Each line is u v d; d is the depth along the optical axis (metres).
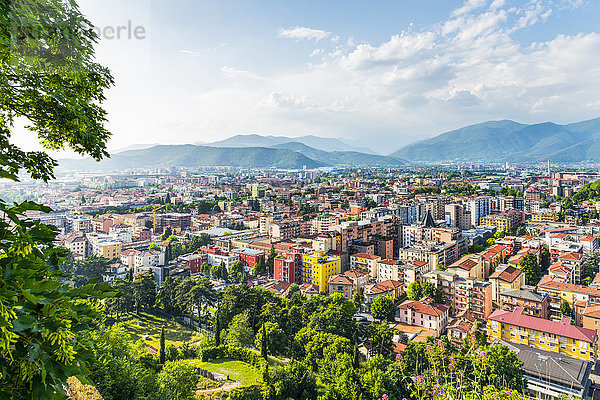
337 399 50.84
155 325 89.19
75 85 11.34
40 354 6.68
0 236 7.64
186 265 130.75
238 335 69.06
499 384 51.84
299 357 68.56
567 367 59.91
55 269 8.30
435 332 80.44
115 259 135.88
